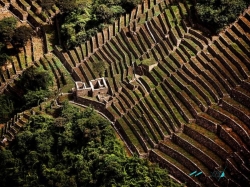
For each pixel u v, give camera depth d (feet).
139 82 244.42
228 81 217.97
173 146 208.03
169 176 201.05
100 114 244.63
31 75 274.16
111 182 204.44
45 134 241.55
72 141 231.30
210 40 240.73
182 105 219.82
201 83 223.71
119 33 279.90
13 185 244.42
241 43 230.07
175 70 237.04
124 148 220.02
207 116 210.18
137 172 201.05
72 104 256.93
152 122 220.84
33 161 238.27
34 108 266.57
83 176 214.48
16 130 264.72
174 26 258.78
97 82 256.73
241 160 187.83
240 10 242.17
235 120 202.18
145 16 279.69
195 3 260.42
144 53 256.93
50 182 223.51
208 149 200.54
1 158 249.14
